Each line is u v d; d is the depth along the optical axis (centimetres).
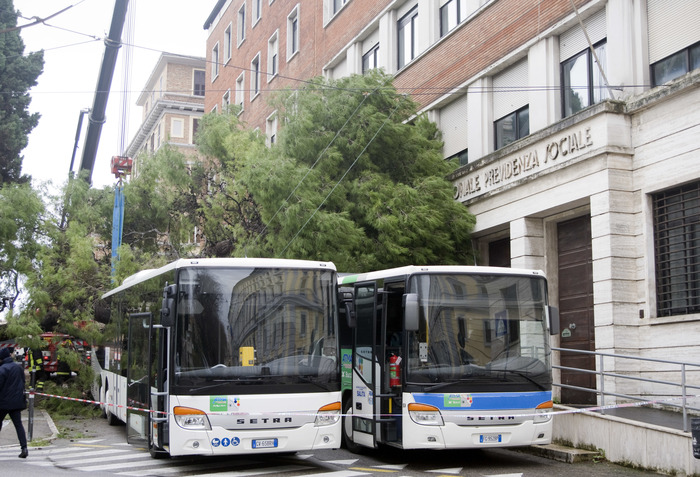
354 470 1159
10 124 3591
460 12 2233
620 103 1569
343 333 1413
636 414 1329
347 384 1380
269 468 1181
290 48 3506
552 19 1827
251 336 1108
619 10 1627
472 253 2038
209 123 2505
